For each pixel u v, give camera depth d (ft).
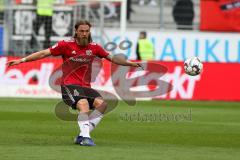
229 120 186.50
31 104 223.10
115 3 307.17
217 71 263.49
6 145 121.49
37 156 106.42
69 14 290.15
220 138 142.41
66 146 120.57
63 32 289.74
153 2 313.12
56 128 155.22
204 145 129.70
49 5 288.71
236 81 264.11
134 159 105.40
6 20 289.33
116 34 298.76
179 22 312.71
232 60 310.04
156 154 112.78
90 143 121.80
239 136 146.92
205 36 308.19
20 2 290.35
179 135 146.10
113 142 130.31
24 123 165.48
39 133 144.15
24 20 289.12
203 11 310.65
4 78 253.85
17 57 252.01
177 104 237.86
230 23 311.47
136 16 312.50
